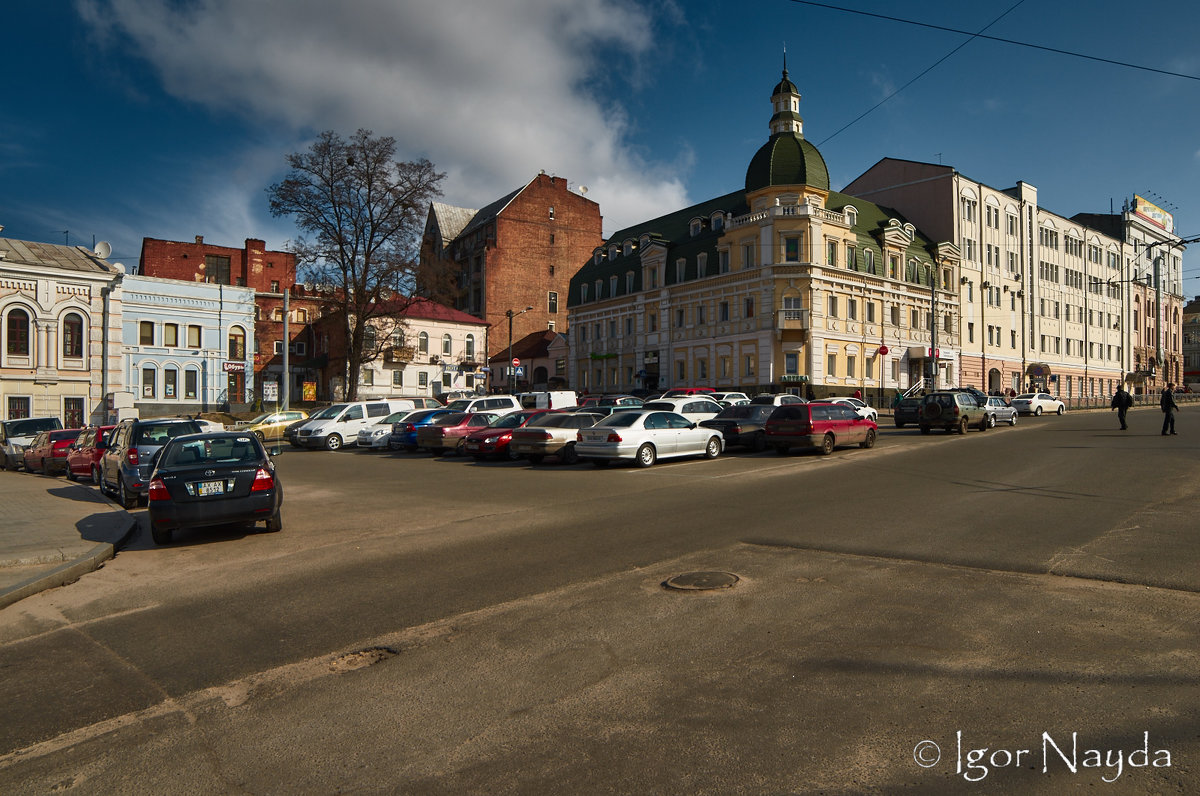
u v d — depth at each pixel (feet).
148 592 24.95
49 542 32.40
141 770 12.40
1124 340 254.06
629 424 61.21
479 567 26.09
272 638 19.12
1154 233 274.36
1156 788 10.70
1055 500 36.47
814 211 151.64
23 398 123.24
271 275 211.82
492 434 71.67
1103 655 15.56
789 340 150.61
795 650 16.58
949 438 83.56
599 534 31.37
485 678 15.70
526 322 242.58
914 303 175.01
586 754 12.26
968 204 190.80
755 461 62.59
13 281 122.52
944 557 24.90
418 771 11.96
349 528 35.76
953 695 13.94
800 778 11.27
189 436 35.70
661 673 15.56
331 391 188.44
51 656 18.54
